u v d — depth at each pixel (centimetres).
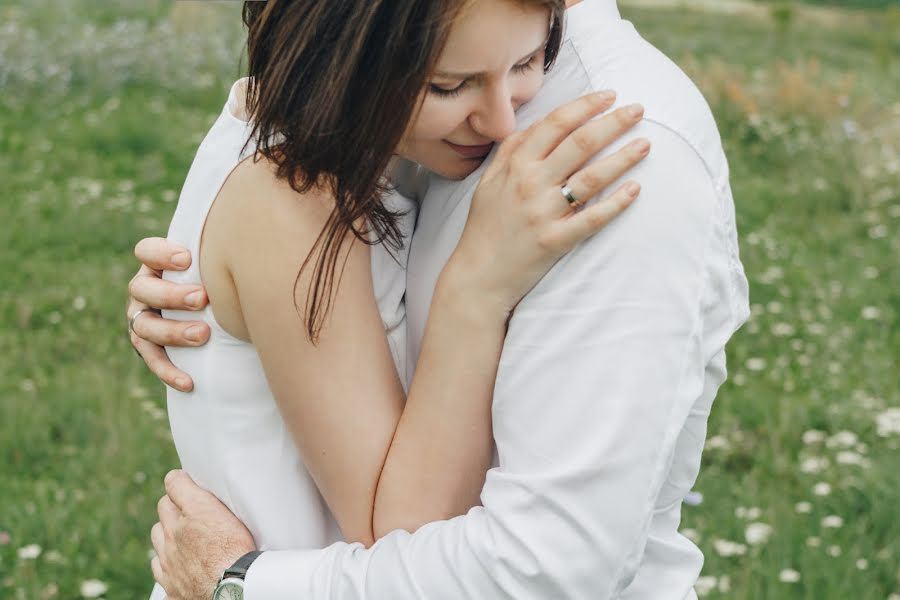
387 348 151
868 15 1847
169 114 982
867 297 625
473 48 127
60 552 374
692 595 161
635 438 129
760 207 796
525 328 135
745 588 336
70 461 432
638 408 129
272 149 142
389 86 129
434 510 145
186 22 1215
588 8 147
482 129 136
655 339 129
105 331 561
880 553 361
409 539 142
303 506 162
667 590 155
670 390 130
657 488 132
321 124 132
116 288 611
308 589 146
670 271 129
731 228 140
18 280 618
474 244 140
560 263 133
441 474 144
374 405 148
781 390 498
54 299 595
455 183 151
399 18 125
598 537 130
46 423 464
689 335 130
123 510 393
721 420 463
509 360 136
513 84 137
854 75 1289
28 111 963
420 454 144
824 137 923
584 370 130
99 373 506
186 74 1073
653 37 1507
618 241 130
